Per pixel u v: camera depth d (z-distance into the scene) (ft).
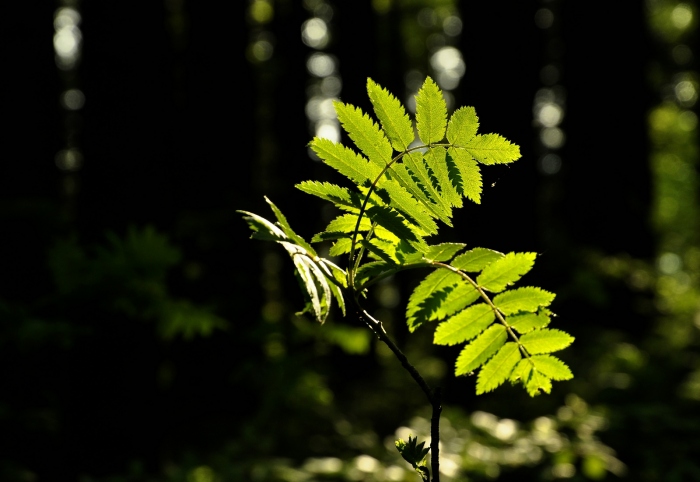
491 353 4.23
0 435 11.43
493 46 18.51
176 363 17.29
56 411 12.25
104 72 16.16
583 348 22.12
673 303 30.14
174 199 16.70
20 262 12.66
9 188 15.76
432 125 3.77
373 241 4.29
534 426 15.11
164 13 16.79
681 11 53.57
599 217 31.12
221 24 19.88
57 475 12.26
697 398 18.74
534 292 4.15
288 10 27.76
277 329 15.94
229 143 19.39
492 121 18.53
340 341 15.69
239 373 16.31
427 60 46.73
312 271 3.74
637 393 19.02
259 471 13.29
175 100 17.03
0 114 15.84
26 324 9.57
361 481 12.89
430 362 27.84
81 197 16.15
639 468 14.07
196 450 15.78
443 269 4.23
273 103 27.35
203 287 16.66
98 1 16.21
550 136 41.45
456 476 12.68
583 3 31.73
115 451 13.44
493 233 17.85
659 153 57.88
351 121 3.85
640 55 31.73
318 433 16.87
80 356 12.98
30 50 16.25
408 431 14.75
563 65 32.91
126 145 16.06
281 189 24.94
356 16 27.02
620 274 25.76
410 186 3.96
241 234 17.72
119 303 10.39
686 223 63.77
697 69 52.60
